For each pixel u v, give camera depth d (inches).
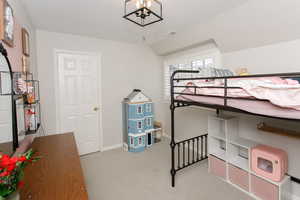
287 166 73.0
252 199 73.8
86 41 117.9
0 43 42.1
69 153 58.7
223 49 95.3
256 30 74.8
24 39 69.4
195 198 75.1
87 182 87.9
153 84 152.3
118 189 82.0
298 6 58.1
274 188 67.7
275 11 63.7
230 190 80.4
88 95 122.6
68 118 116.1
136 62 141.3
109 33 111.2
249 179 76.5
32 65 90.0
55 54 108.2
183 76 121.0
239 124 92.1
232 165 84.3
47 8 74.6
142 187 83.5
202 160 108.6
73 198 35.0
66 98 114.6
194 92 69.1
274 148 74.7
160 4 67.5
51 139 74.4
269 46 76.7
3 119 46.4
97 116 127.0
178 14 80.5
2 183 25.0
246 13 71.6
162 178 91.3
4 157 25.3
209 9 75.4
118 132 136.3
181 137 137.3
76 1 68.7
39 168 47.7
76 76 117.3
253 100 48.3
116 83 132.8
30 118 72.4
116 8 75.0
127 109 128.6
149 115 136.3
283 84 43.5
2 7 44.8
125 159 114.7
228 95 55.9
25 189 37.7
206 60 111.3
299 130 69.4
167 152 125.6
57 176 43.6
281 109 42.5
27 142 65.7
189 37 107.0
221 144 101.2
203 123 116.3
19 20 64.9
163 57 154.0
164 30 104.3
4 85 46.9
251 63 84.1
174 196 76.6
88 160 113.5
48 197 35.1
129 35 114.9
